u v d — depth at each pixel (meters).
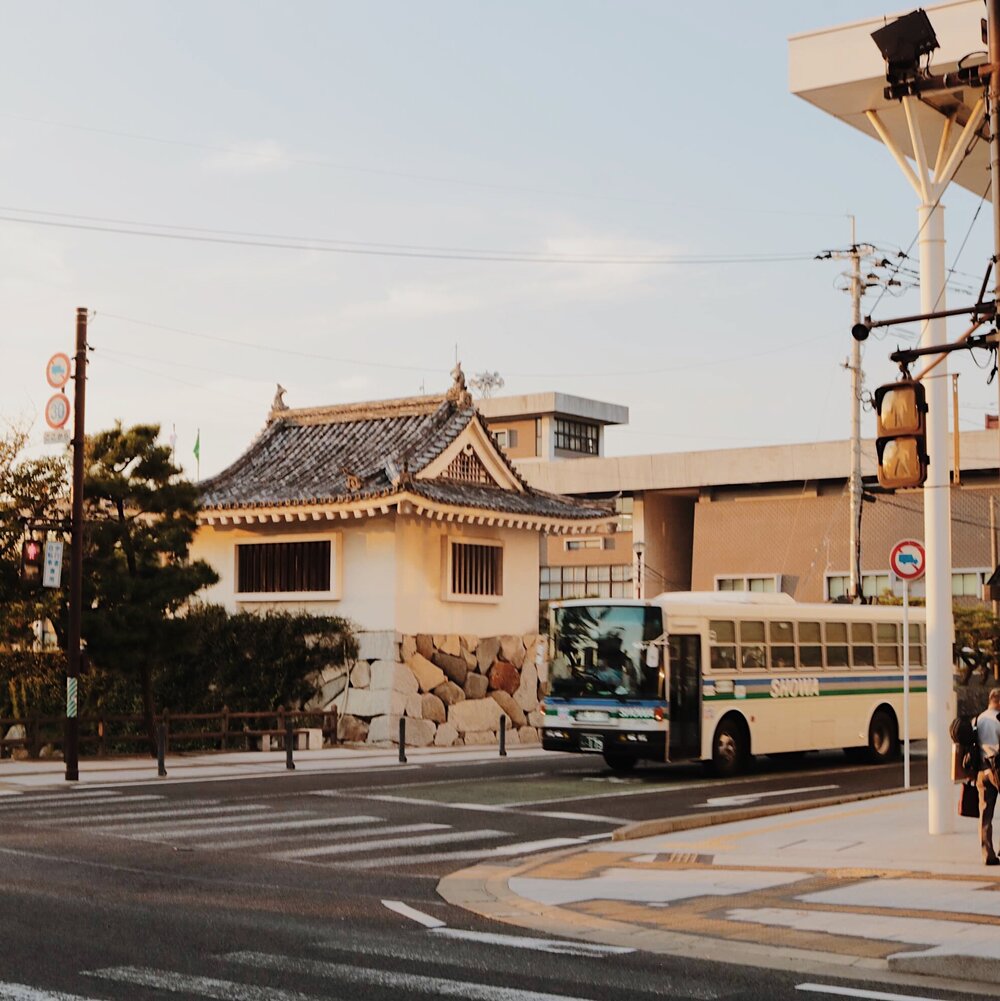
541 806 20.70
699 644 25.84
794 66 16.19
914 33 12.73
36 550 25.44
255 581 36.59
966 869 13.49
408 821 18.66
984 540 65.25
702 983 8.80
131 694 34.31
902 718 31.03
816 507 70.81
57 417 26.80
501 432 87.00
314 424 39.72
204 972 8.84
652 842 16.55
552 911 11.72
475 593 36.78
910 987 8.79
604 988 8.57
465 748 34.19
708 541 73.62
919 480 12.30
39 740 29.06
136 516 31.14
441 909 11.84
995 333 12.18
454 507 34.38
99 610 29.56
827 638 29.12
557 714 25.83
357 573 34.97
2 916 10.88
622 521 77.81
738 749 26.66
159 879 13.26
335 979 8.66
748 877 13.48
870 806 20.14
